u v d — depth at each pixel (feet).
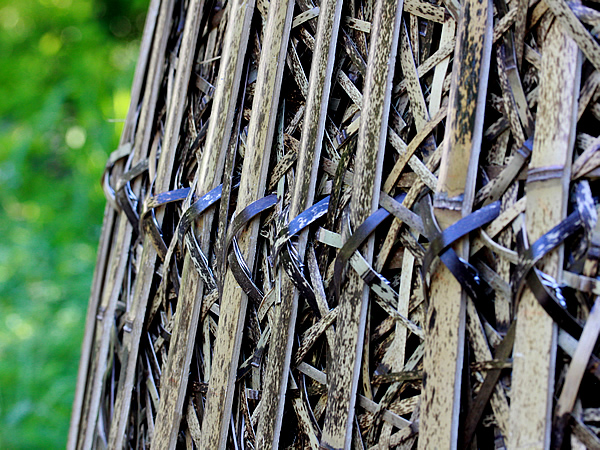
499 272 2.48
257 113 2.80
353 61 2.69
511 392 2.43
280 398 2.71
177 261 2.98
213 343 2.89
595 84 2.40
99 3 11.35
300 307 2.73
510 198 2.47
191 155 2.99
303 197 2.70
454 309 2.48
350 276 2.63
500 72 2.50
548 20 2.44
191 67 3.02
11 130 10.39
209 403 2.81
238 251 2.79
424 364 2.52
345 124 2.72
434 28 2.60
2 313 8.92
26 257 9.43
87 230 9.69
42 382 7.94
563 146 2.40
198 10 3.03
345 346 2.62
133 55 11.34
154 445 2.91
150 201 3.01
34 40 10.93
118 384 3.14
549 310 2.39
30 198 10.34
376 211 2.60
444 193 2.51
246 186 2.80
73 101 10.68
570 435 2.40
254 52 2.88
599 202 2.41
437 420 2.49
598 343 2.39
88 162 9.79
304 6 2.77
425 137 2.56
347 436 2.60
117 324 3.22
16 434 7.35
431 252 2.49
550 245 2.39
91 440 3.25
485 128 2.52
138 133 3.20
